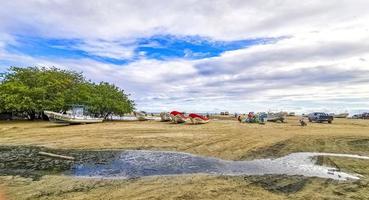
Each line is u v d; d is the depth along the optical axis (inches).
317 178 451.8
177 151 701.9
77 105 1662.2
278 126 1401.3
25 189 390.6
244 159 610.2
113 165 549.3
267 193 374.0
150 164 559.2
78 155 653.3
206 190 385.7
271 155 653.3
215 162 579.5
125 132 1075.9
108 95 1911.9
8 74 1819.6
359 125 1567.4
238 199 348.5
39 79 1787.6
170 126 1332.4
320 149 734.5
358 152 698.2
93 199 349.7
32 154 661.9
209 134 1016.2
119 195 365.1
